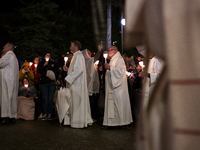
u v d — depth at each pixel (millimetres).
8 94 6941
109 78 6418
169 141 911
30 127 6500
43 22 19891
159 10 923
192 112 875
